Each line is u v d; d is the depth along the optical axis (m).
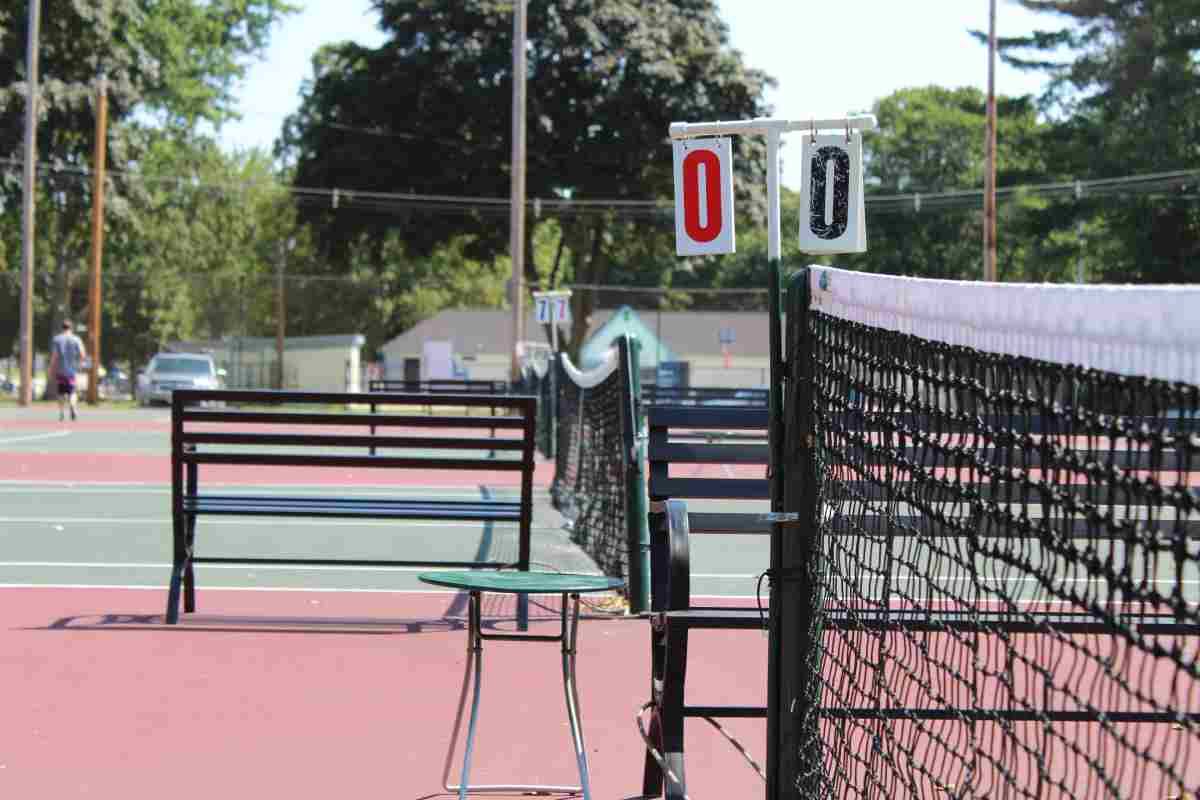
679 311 111.81
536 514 17.14
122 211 65.19
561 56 61.88
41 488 19.03
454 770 5.96
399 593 10.62
